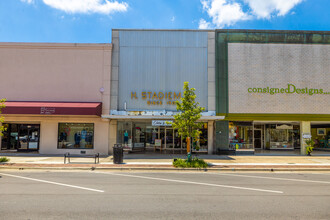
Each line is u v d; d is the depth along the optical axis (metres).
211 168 12.31
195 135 13.40
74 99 17.70
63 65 17.86
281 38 18.47
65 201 6.43
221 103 18.03
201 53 18.33
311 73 18.42
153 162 13.97
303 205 6.28
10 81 17.62
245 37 18.42
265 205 6.25
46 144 17.42
